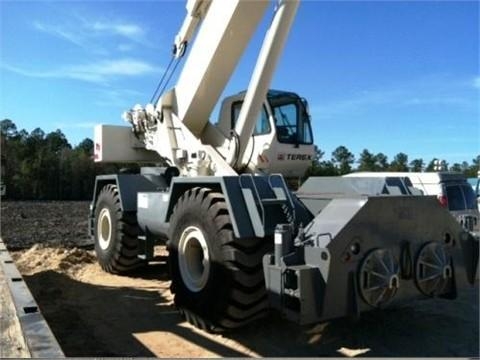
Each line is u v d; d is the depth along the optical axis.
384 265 3.86
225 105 7.12
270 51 5.41
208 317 4.62
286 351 4.28
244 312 4.43
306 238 3.94
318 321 3.65
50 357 2.50
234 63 6.42
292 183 7.27
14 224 16.48
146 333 4.80
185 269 5.05
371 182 4.83
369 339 4.60
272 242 4.52
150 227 6.64
